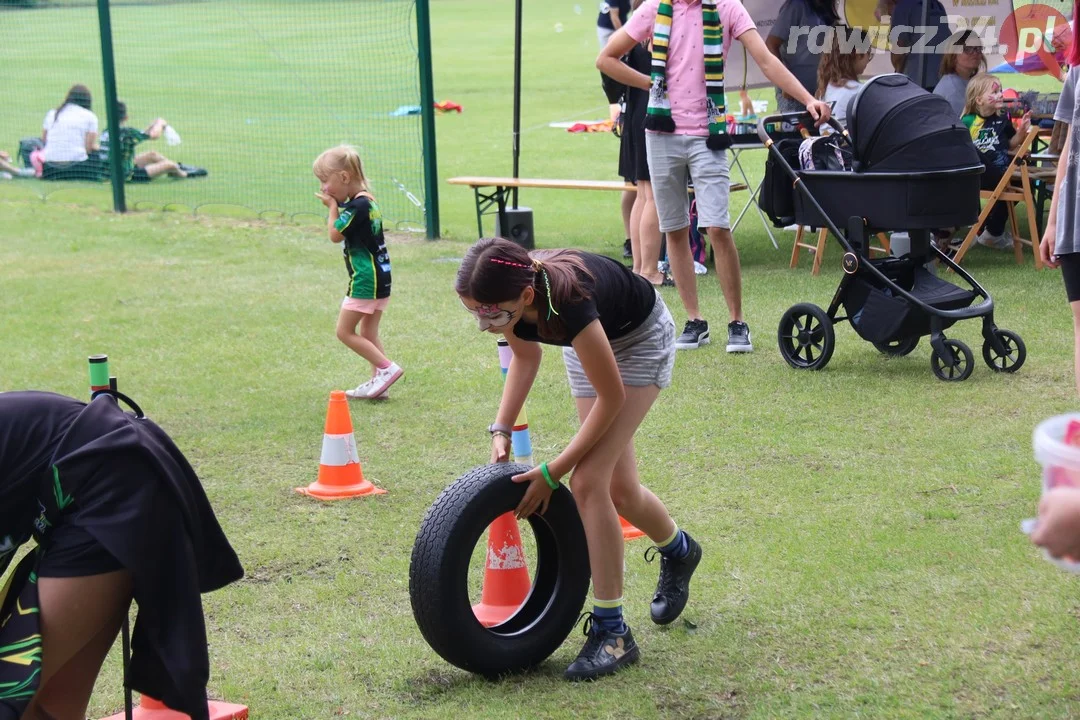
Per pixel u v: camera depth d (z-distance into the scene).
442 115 20.19
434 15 49.53
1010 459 4.90
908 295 6.02
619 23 11.50
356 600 3.93
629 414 3.39
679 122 6.57
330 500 4.84
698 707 3.15
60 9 26.72
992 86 8.59
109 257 10.12
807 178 6.28
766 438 5.31
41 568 2.58
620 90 8.88
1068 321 7.05
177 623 2.64
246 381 6.54
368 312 6.01
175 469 2.70
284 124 17.34
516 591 3.74
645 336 3.39
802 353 6.77
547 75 26.38
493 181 10.21
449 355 7.01
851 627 3.54
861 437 5.27
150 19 28.70
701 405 5.83
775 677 3.28
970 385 5.96
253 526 4.57
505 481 3.29
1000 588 3.73
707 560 4.07
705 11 6.45
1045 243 4.30
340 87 19.92
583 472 3.35
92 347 7.25
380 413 5.96
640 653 3.47
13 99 19.39
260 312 8.12
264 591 4.01
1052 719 2.98
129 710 2.86
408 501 4.82
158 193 13.30
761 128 6.41
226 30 26.77
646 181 8.27
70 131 14.07
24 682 2.47
